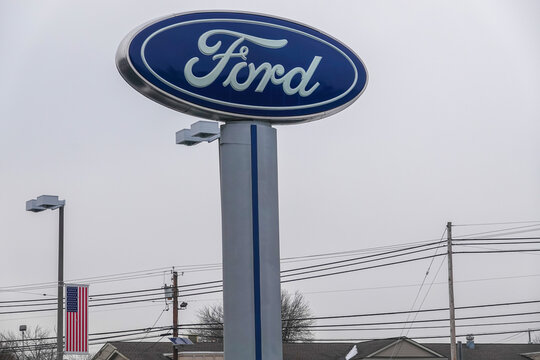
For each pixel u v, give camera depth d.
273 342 16.91
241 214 17.20
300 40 18.12
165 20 16.98
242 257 17.05
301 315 71.25
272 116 17.62
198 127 18.42
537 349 53.19
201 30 17.25
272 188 17.48
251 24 17.73
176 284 43.72
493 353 52.62
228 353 16.84
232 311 16.91
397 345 49.16
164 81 16.77
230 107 17.33
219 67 17.28
